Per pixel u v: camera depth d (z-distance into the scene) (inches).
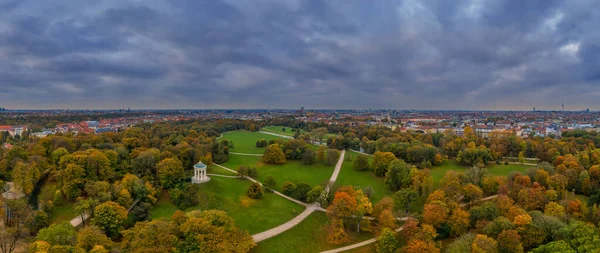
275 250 4448.8
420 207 5674.2
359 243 4635.8
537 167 6811.0
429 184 6136.8
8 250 3887.8
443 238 4579.2
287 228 5054.1
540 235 4042.8
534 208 4982.8
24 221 4411.9
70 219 4869.6
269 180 6574.8
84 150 7308.1
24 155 6909.5
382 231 4328.3
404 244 4475.9
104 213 4399.6
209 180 6363.2
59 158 6653.5
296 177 7559.1
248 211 5585.6
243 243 4111.7
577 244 3725.4
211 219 4315.9
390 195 6378.0
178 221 4330.7
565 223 4315.9
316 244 4643.2
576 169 6604.3
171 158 6441.9
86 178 5536.4
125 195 5064.0
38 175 5743.1
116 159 6476.4
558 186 5787.4
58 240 3764.8
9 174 6284.5
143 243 3747.5
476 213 4702.3
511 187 5689.0
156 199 5467.5
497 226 4195.4
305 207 5871.1
